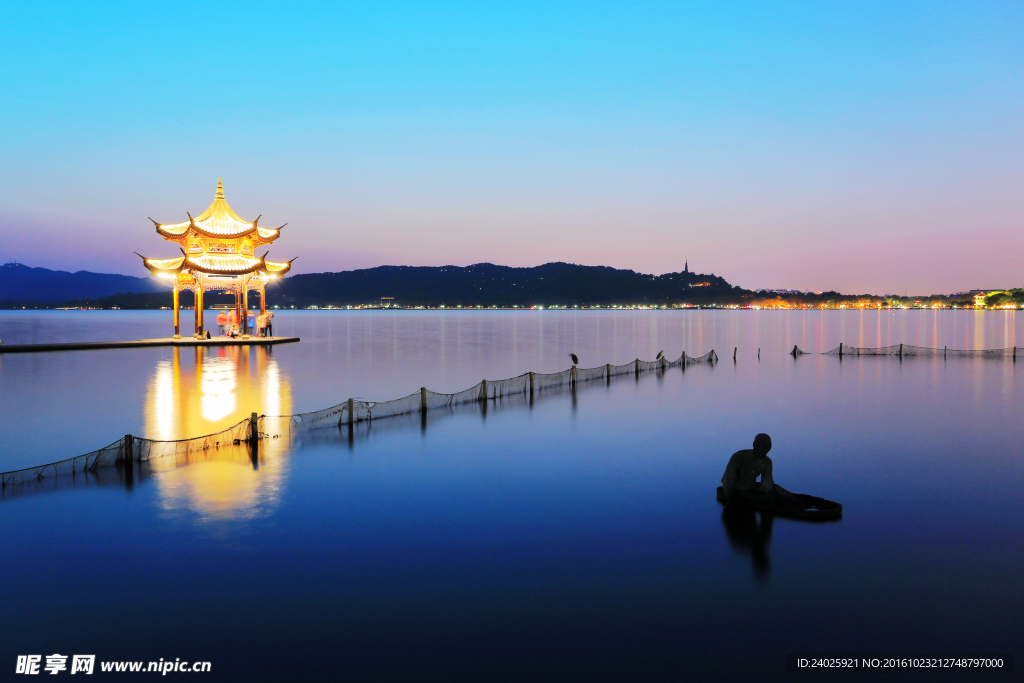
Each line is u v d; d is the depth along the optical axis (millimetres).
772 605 9000
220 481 14820
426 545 11070
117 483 14531
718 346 70875
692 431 21047
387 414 23969
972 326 146750
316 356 51719
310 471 15766
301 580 9695
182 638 8117
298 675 7355
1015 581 9734
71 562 10266
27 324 145000
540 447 18562
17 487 14188
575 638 8148
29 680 7207
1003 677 7344
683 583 9656
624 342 78875
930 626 8469
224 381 34281
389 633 8242
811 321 191375
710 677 7340
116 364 43344
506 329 121625
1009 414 24609
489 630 8328
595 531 11773
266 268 69812
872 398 28875
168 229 60844
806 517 12477
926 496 13961
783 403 27219
